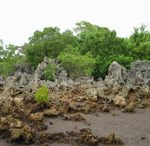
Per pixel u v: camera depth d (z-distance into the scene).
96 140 24.52
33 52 58.66
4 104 30.62
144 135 27.00
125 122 30.75
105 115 33.16
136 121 31.16
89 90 38.69
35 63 58.31
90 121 30.81
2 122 26.11
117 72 43.41
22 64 56.31
